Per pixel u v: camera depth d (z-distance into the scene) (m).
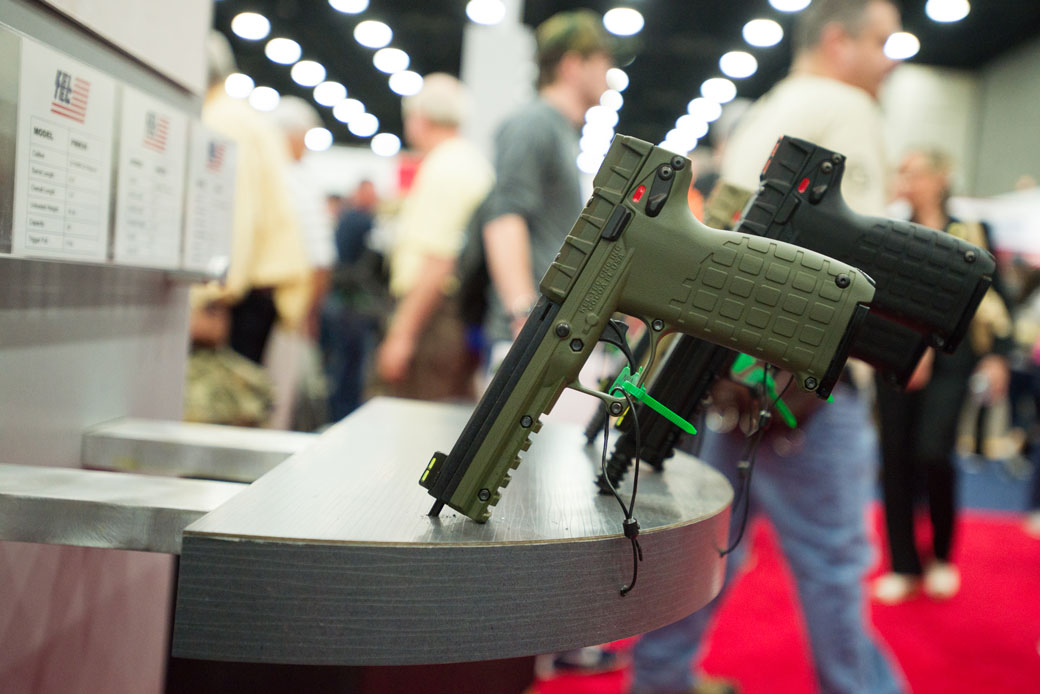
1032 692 2.22
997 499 5.27
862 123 1.59
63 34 1.01
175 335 1.47
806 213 0.85
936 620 2.80
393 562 0.63
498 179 2.24
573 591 0.69
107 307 1.21
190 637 0.62
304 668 1.28
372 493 0.79
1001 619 2.82
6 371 0.97
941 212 2.96
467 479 0.71
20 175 0.84
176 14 1.35
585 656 2.31
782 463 1.62
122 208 1.05
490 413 0.72
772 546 3.71
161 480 0.83
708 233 0.73
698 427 1.12
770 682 2.22
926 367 2.56
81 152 0.95
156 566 1.48
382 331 4.55
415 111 2.94
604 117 10.04
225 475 1.12
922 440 3.00
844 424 1.61
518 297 2.21
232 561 0.62
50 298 1.05
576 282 0.73
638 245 0.73
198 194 1.29
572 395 1.75
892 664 1.82
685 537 0.77
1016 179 8.06
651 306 0.73
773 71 10.28
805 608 1.67
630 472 0.99
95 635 1.25
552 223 2.29
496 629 0.66
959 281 0.84
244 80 9.48
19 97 0.83
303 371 2.83
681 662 1.79
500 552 0.66
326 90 13.50
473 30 5.48
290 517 0.68
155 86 1.30
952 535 3.06
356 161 8.72
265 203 2.42
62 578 1.14
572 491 0.87
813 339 0.71
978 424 6.65
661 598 0.75
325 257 3.18
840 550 1.63
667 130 14.90
